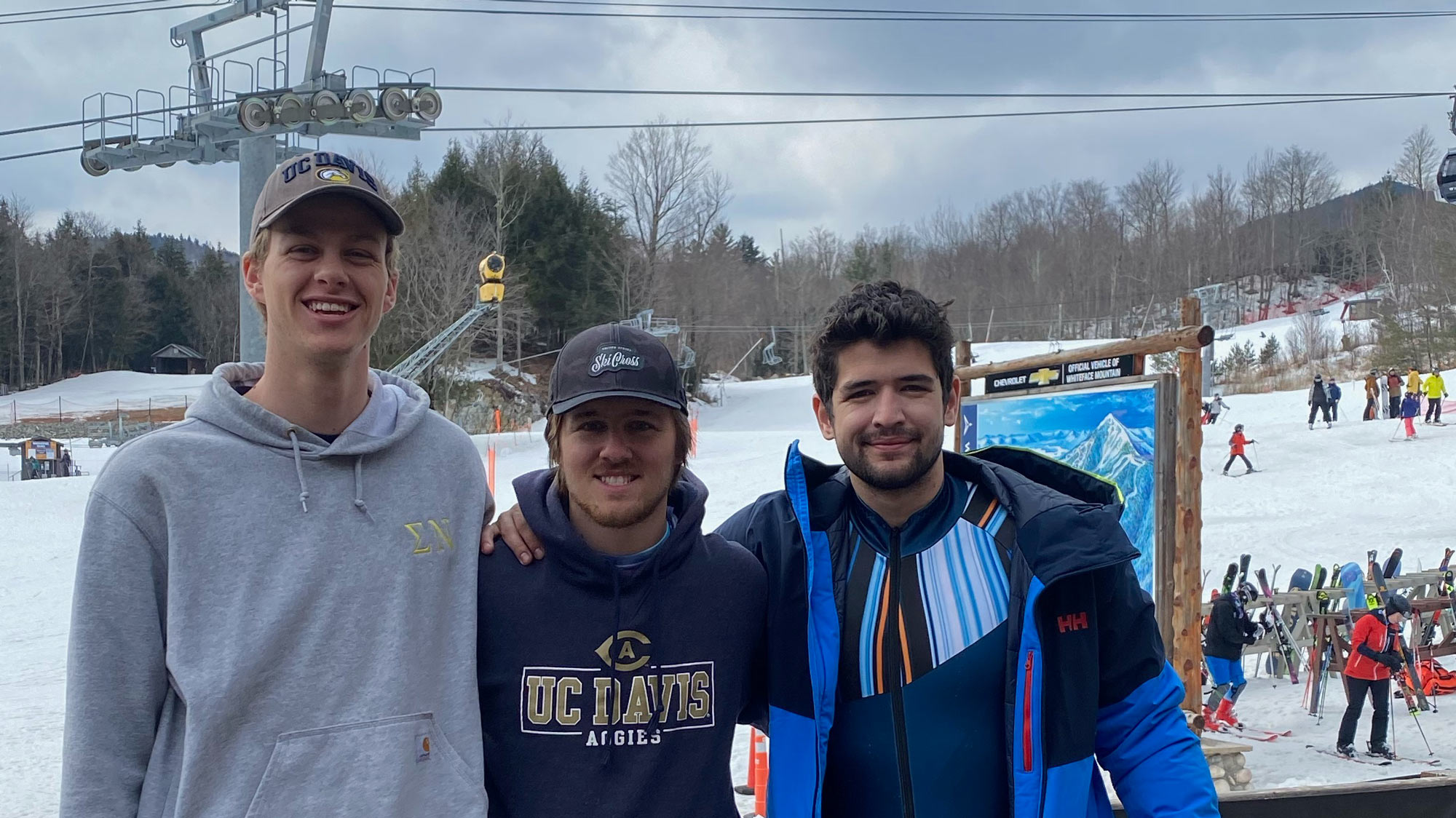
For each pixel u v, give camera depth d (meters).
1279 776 8.19
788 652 2.45
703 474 26.03
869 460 2.39
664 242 68.12
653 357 2.36
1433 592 12.69
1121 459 6.68
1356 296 88.25
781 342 78.88
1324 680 10.39
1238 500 20.92
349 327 2.23
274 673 2.03
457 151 61.59
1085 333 88.38
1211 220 101.44
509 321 57.03
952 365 2.52
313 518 2.14
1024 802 2.22
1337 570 12.22
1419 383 26.25
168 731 2.04
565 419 2.37
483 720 2.34
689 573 2.42
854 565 2.47
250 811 1.97
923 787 2.28
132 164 16.53
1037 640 2.27
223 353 92.12
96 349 85.94
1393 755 8.70
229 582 2.04
